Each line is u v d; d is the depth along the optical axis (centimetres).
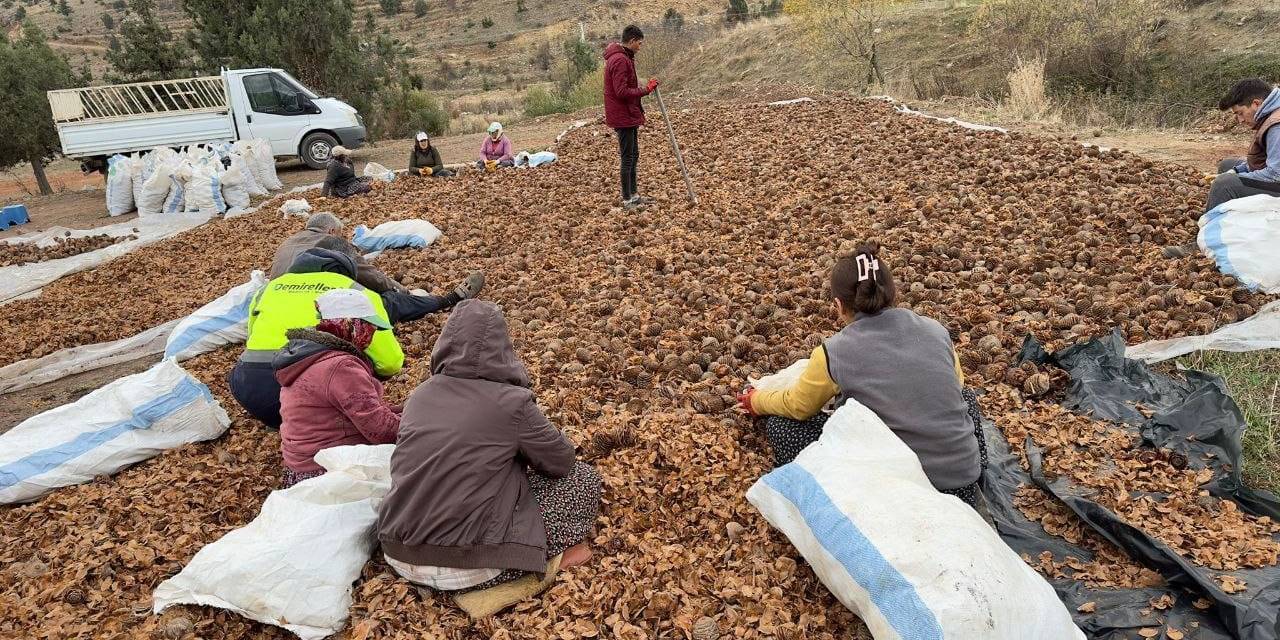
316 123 1523
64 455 422
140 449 440
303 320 433
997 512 340
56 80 1833
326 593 300
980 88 1656
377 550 332
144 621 309
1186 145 958
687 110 1557
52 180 2425
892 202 777
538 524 314
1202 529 312
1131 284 535
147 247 992
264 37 1922
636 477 382
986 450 360
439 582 306
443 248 818
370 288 582
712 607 300
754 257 674
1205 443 357
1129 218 646
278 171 1584
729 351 506
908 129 1102
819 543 286
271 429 470
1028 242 634
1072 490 344
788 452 368
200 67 1998
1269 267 505
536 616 301
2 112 1736
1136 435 375
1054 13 1625
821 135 1125
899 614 247
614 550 336
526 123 1950
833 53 2098
